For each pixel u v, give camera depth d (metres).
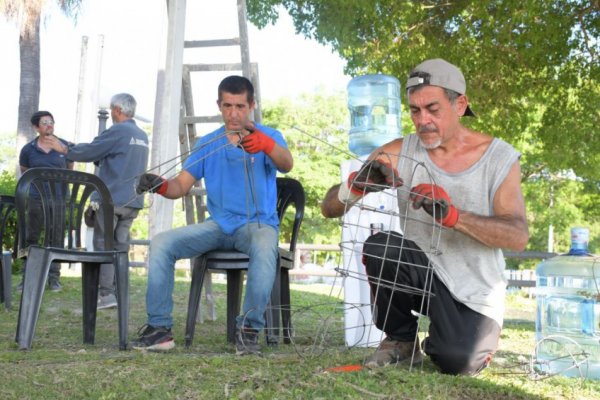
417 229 3.45
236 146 4.12
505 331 6.04
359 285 4.53
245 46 5.60
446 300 3.36
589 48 10.21
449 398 2.90
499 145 3.40
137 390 2.93
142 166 6.80
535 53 9.75
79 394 2.88
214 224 4.20
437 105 3.26
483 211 3.37
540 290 4.17
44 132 8.01
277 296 4.41
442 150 3.43
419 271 3.37
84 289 4.46
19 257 4.27
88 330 4.46
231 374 3.19
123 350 4.05
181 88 5.51
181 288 8.94
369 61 9.98
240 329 3.89
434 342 3.36
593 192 25.80
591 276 3.91
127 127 6.69
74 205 4.51
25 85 18.77
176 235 4.12
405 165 3.50
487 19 9.77
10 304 6.41
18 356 3.72
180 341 4.53
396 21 9.73
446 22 10.25
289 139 28.08
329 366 3.37
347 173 4.52
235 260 4.25
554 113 11.12
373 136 5.21
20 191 4.21
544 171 24.28
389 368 3.30
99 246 6.65
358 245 4.49
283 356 3.75
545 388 3.27
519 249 3.22
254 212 4.20
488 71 10.37
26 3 18.11
